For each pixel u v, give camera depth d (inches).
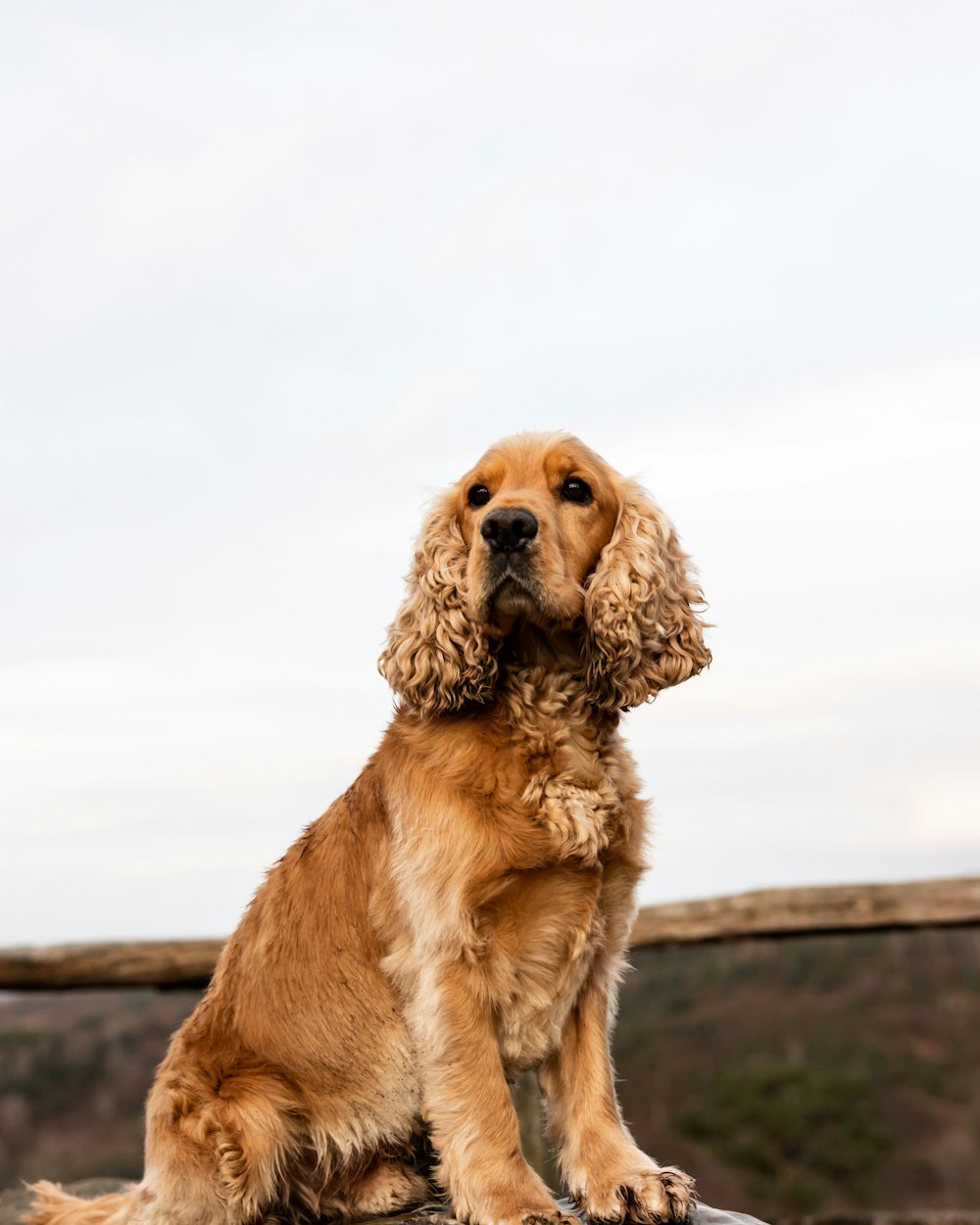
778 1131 339.0
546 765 58.1
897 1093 357.1
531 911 57.7
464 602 59.5
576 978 58.7
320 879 60.4
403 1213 60.3
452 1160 56.5
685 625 62.6
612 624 59.7
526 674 59.1
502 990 57.7
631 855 59.2
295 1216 60.2
